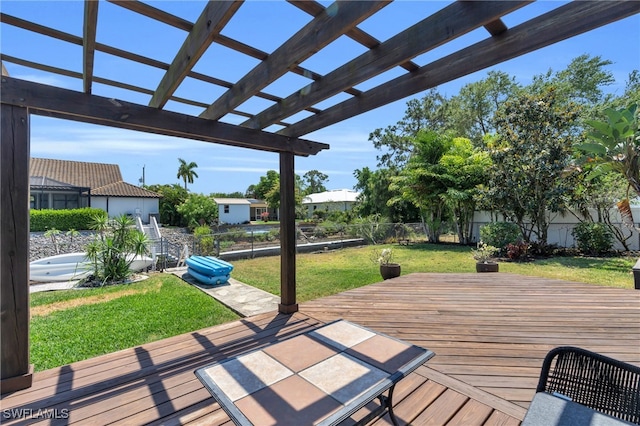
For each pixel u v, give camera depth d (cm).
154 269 748
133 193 1767
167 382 223
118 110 243
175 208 2184
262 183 3322
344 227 1355
